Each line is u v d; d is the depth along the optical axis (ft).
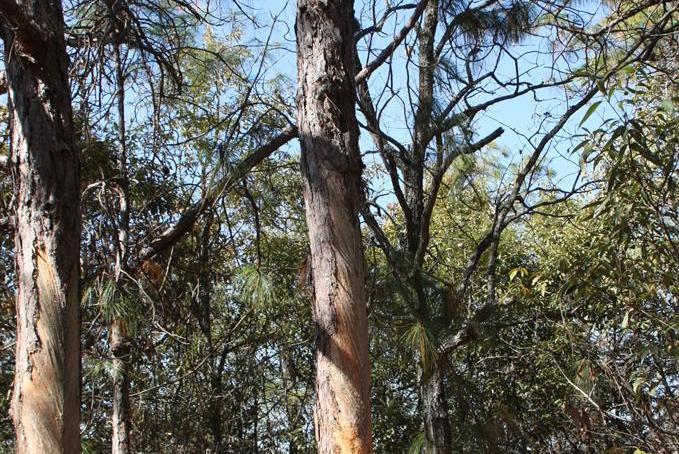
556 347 31.30
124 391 22.86
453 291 21.36
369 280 20.67
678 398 20.45
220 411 34.24
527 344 32.32
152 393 29.04
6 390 27.40
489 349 31.42
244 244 32.14
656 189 18.76
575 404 24.53
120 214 24.16
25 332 14.19
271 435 39.55
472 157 23.65
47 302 14.25
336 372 14.07
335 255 14.61
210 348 29.76
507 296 30.32
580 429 22.75
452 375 22.70
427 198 26.07
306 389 39.06
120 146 27.25
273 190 25.96
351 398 13.97
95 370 21.49
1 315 25.95
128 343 22.54
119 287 20.88
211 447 33.71
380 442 35.78
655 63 21.76
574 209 37.52
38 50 15.23
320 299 14.51
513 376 35.09
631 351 20.95
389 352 21.27
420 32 25.90
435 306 20.62
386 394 36.11
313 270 14.76
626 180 18.69
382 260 23.98
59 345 14.16
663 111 18.78
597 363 20.95
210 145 27.27
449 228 40.50
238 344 36.14
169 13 25.43
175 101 30.14
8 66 15.38
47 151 14.90
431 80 24.23
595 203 19.85
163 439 30.48
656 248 19.17
